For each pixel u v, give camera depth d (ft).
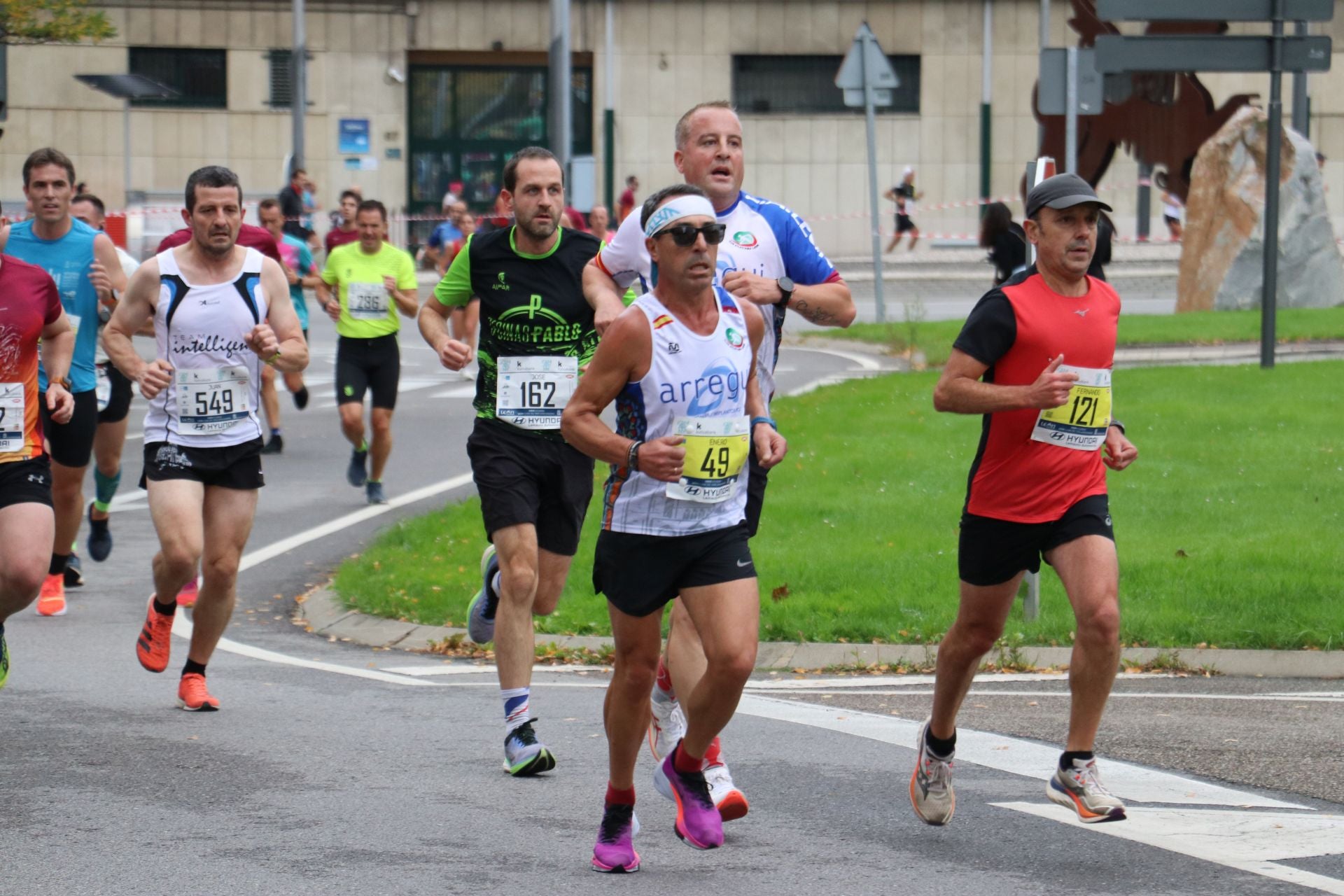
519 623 62.39
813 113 421.18
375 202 129.18
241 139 410.31
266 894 47.24
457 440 164.66
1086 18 293.43
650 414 48.57
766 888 47.98
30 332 64.08
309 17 408.46
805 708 72.38
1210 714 69.97
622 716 49.24
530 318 66.44
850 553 100.48
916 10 416.05
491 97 420.77
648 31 416.87
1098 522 52.65
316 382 213.87
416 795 57.98
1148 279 353.51
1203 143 295.89
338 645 88.84
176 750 64.03
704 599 48.75
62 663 81.30
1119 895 47.06
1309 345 212.43
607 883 48.47
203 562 70.79
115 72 406.00
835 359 222.89
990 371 54.34
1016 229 138.92
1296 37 164.14
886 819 55.16
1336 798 57.11
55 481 91.81
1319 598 86.48
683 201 47.98
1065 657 81.51
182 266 70.44
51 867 49.49
